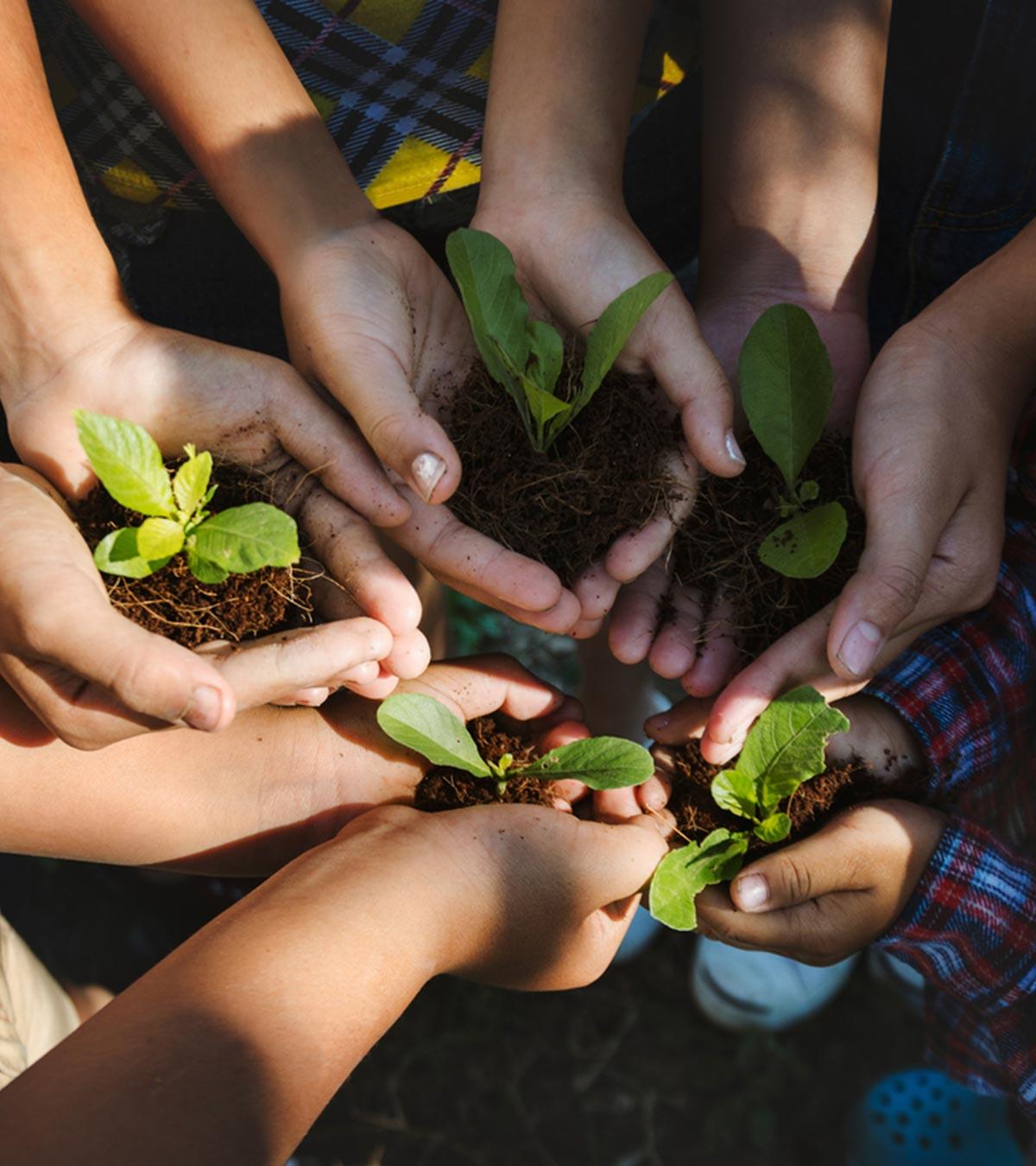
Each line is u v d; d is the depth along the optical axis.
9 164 0.53
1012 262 0.55
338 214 0.56
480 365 0.57
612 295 0.56
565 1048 0.74
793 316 0.53
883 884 0.54
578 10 0.56
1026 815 0.60
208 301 0.66
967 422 0.54
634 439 0.56
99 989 0.73
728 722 0.53
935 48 0.62
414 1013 0.75
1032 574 0.60
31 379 0.54
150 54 0.56
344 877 0.49
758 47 0.60
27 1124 0.41
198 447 0.55
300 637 0.50
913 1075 0.70
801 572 0.53
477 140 0.61
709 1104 0.72
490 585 0.53
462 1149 0.72
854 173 0.61
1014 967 0.57
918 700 0.58
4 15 0.54
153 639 0.45
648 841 0.54
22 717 0.53
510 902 0.52
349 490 0.54
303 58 0.59
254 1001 0.45
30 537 0.47
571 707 0.60
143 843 0.56
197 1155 0.41
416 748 0.53
